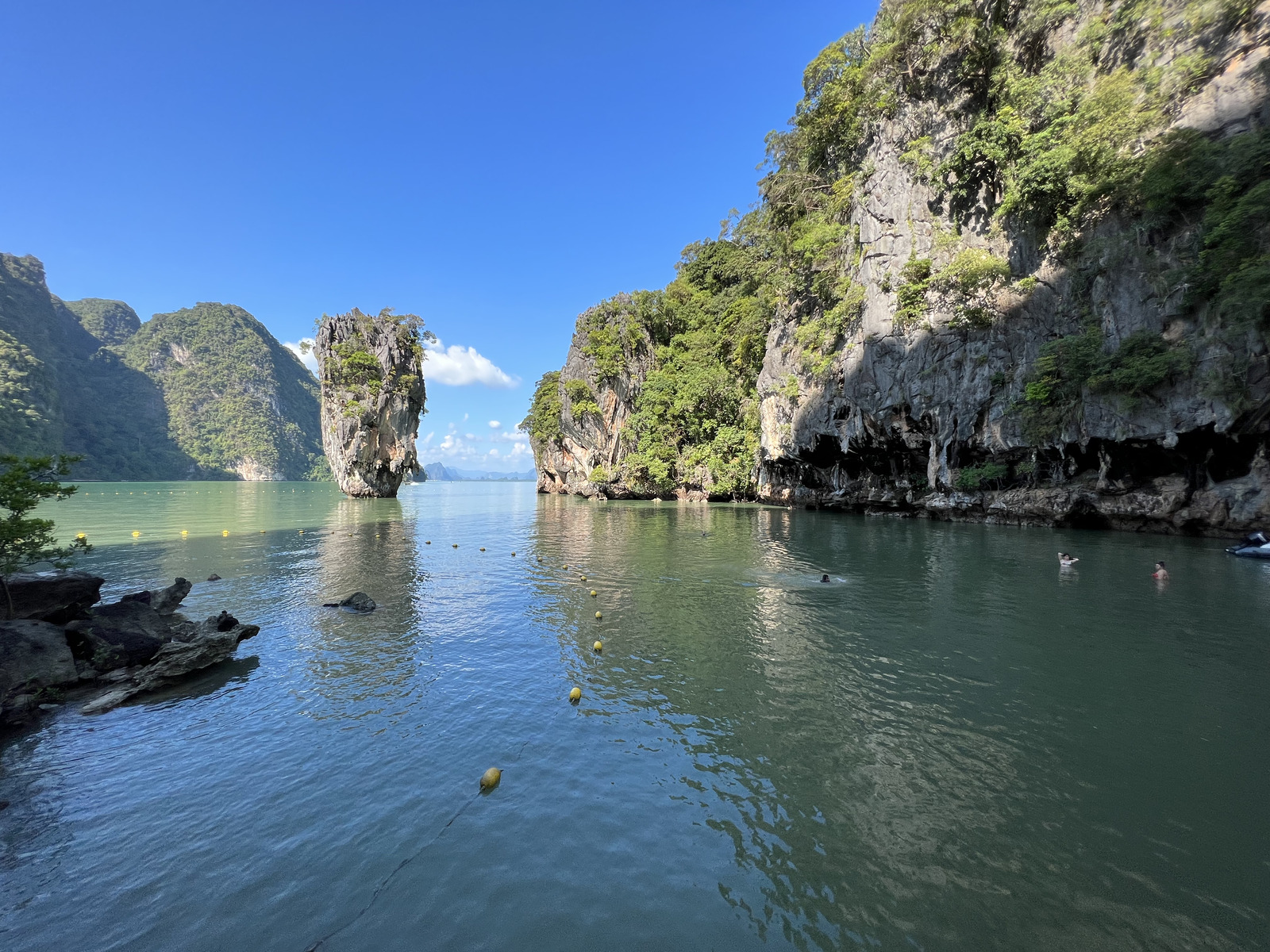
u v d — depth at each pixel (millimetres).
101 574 20922
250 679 10664
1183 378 24844
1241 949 4422
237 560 24203
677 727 8539
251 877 5500
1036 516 31766
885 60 38312
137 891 5324
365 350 76688
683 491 67188
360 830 6227
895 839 5926
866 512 44750
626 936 4738
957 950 4492
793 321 49062
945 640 12359
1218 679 9938
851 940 4629
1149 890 5113
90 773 7473
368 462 76250
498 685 10281
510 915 4984
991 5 33938
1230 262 23047
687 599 16625
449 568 22234
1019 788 6805
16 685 9383
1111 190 27297
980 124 32344
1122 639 12133
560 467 90125
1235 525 24641
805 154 48969
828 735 8219
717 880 5406
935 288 35062
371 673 10961
